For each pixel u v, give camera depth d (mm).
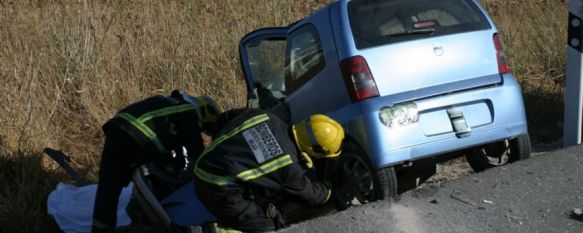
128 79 7941
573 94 5930
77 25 8422
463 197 4656
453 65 4930
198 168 4145
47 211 5613
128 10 9781
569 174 4902
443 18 5051
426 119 4797
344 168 4906
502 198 4605
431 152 4766
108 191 4664
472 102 4926
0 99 7020
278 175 4027
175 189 4820
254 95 6410
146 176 4750
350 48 4828
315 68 5145
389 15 4973
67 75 7668
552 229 4172
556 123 7457
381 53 4824
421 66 4859
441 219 4379
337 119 4875
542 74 8633
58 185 5754
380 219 4395
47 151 5824
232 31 9117
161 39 8695
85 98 7477
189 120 4703
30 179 6043
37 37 8352
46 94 7414
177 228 4516
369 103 4711
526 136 5234
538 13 11305
